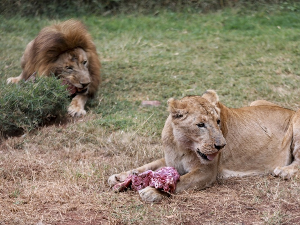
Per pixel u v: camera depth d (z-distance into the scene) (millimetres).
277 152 9359
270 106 9883
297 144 9242
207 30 19766
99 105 13250
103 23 21109
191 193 8102
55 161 10078
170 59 16766
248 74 15102
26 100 11750
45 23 21312
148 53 17406
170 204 7723
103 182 8703
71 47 12992
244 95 13562
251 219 7176
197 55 17000
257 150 9234
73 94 13273
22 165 9695
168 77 15062
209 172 8469
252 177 9000
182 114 8109
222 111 9039
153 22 20953
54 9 22406
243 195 8055
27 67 13656
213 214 7375
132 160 9945
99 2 22578
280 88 13992
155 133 11445
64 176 8984
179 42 18500
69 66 12891
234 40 18359
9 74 15562
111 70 15828
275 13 21031
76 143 11133
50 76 12938
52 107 12133
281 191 7953
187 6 22219
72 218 7328
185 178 8273
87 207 7664
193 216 7320
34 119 11867
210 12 21891
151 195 7816
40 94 12102
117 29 20531
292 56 16391
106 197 8055
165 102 13312
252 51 17078
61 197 8023
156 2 22547
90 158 10312
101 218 7336
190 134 8070
